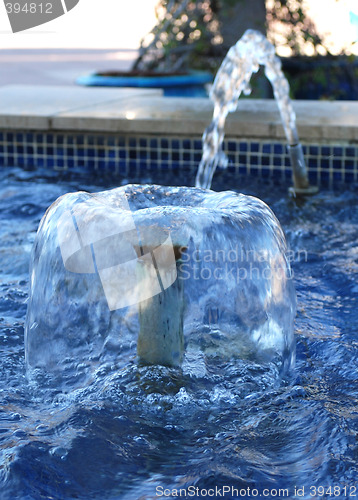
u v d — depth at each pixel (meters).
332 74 7.78
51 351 2.19
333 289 2.99
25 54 20.28
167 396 2.00
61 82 12.53
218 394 2.02
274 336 2.17
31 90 6.39
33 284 2.21
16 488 1.60
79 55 19.80
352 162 4.57
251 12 7.52
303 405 2.00
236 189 4.42
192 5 7.71
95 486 1.63
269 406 1.99
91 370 2.12
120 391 2.02
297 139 4.28
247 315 2.14
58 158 5.15
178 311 2.07
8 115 5.05
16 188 4.52
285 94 4.18
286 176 4.73
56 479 1.65
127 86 7.19
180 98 5.85
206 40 7.81
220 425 1.90
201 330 2.17
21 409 1.97
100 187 4.54
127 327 2.17
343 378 2.20
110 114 5.03
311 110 5.14
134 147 5.00
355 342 2.47
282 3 7.57
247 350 2.17
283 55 7.74
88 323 2.16
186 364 2.14
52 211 2.19
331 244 3.52
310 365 2.29
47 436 1.82
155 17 7.84
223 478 1.66
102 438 1.82
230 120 4.76
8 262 3.28
